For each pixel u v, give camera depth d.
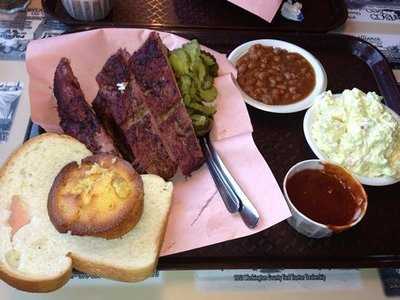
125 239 0.32
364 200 0.34
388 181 0.38
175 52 0.40
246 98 0.42
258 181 0.37
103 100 0.37
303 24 0.50
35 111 0.38
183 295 0.33
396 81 0.46
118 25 0.46
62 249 0.31
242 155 0.38
